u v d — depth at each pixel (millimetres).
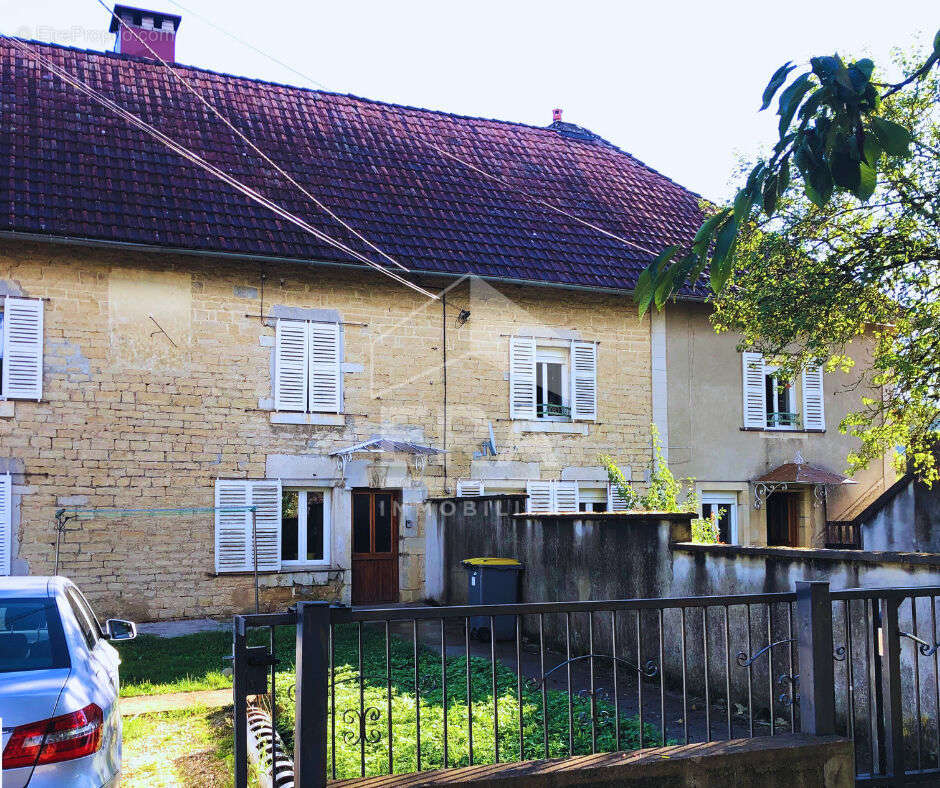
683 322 17547
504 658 10383
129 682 9250
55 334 13336
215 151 15406
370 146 17219
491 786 4234
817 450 18234
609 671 9602
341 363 14953
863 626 6867
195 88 16547
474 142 18781
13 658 4883
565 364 16703
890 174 9594
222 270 14391
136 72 16281
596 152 20531
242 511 14148
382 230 15438
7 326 13102
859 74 2850
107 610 13297
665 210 19219
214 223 14180
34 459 13086
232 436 14227
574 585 10664
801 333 10922
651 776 4504
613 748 6387
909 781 5164
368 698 7969
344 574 14781
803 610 5074
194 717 7730
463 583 13875
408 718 7242
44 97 14805
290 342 14680
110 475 13477
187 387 14023
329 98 18094
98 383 13516
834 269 10398
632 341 17094
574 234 17297
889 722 5176
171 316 14008
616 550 9867
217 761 6469
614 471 15203
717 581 8344
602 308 16922
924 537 13375
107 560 13367
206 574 13938
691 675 8555
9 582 5770
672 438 17094
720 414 17594
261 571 14250
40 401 13188
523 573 11930
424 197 16578
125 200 13859
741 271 11359
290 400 14609
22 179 13398
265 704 7719
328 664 4207
